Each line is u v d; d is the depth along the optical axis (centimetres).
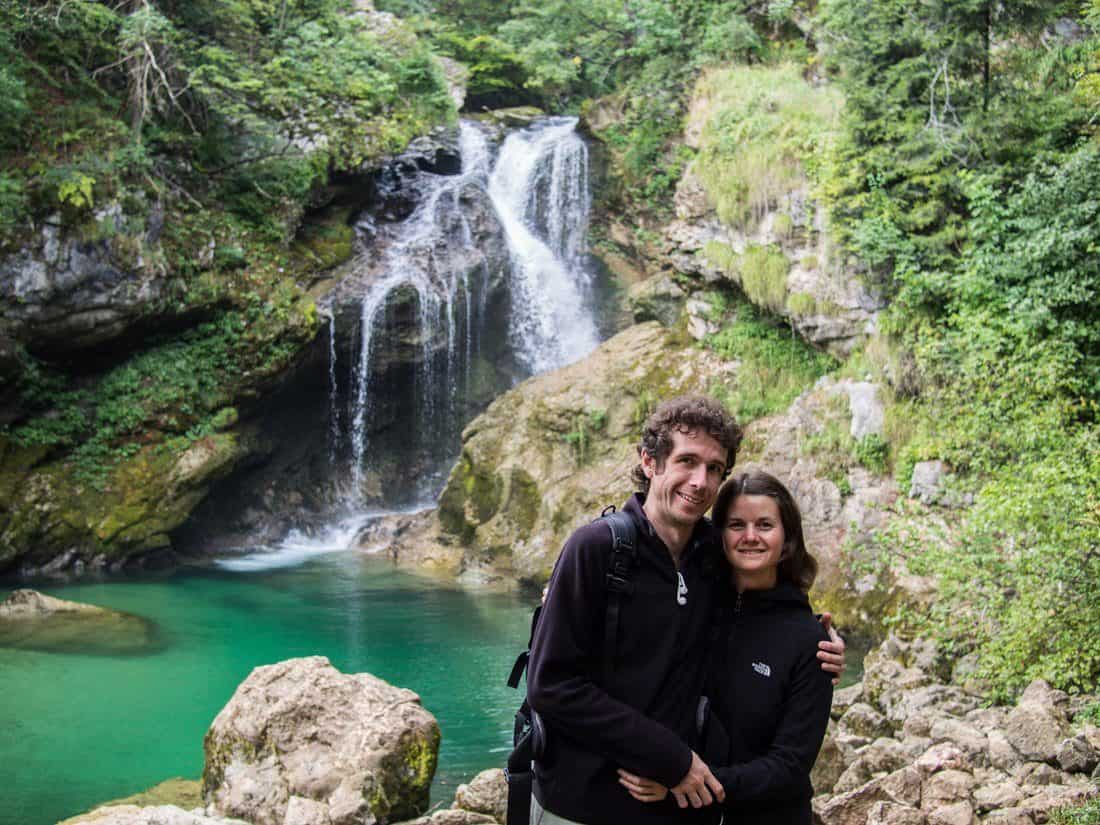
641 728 307
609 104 2897
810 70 2200
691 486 327
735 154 1920
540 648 320
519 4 3566
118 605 1634
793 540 351
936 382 1505
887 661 1012
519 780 340
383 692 776
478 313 2567
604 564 321
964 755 686
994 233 1447
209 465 2053
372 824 679
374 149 2436
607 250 2766
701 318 1947
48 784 884
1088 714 777
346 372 2369
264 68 2284
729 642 343
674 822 321
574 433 1853
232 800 714
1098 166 1342
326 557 2075
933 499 1410
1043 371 1223
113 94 2141
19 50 1945
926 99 1639
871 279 1655
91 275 1908
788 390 1789
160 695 1166
